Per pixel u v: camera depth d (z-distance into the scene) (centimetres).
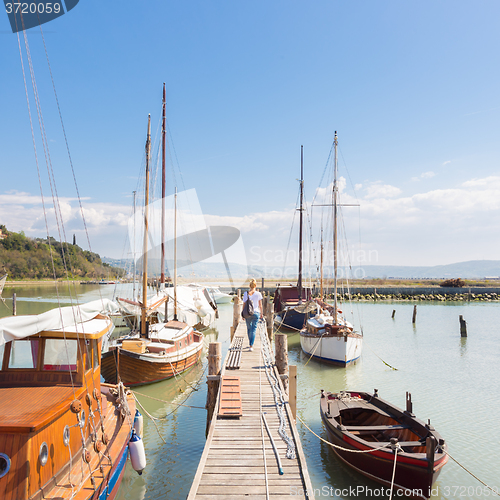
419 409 1373
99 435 789
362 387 1636
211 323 3400
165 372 1609
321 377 1784
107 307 998
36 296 5075
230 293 5353
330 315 2511
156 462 979
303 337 2222
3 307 3731
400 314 4372
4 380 715
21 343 730
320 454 1030
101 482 644
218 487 530
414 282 8294
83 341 743
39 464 559
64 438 639
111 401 996
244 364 1174
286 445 658
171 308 2559
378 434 1055
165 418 1282
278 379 1003
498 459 1009
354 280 8456
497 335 2939
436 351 2361
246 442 673
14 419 563
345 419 1136
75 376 718
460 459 1012
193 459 992
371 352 2327
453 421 1262
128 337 1762
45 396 664
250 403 860
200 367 1973
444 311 4688
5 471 525
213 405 1056
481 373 1855
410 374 1834
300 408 1380
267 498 501
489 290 6688
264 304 2638
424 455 788
